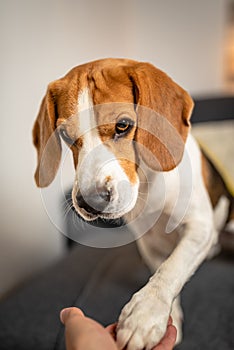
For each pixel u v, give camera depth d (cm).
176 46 218
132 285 126
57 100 62
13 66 131
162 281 61
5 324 110
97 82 61
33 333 106
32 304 119
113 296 120
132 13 219
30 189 145
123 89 63
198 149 94
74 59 165
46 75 148
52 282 131
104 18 189
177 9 213
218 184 104
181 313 113
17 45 132
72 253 153
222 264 143
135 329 52
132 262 141
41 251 155
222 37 213
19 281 141
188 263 68
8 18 127
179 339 104
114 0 198
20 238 141
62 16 155
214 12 210
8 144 132
